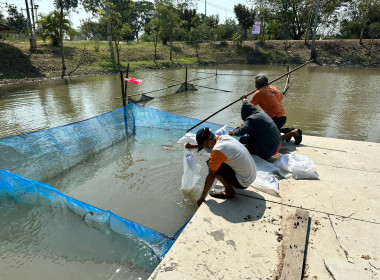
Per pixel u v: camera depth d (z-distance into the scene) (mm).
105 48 25453
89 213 3141
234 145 2832
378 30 28828
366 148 4395
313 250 2318
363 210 2814
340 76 18344
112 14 24000
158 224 3260
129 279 2496
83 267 2639
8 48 19906
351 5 33125
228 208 2920
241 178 2936
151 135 6484
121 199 3809
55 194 3387
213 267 2166
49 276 2551
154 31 26703
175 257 2266
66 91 13094
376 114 8656
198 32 33062
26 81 16344
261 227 2607
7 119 8297
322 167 3762
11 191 3717
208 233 2539
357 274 2068
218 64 28375
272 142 3609
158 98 11594
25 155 4512
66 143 5156
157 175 4473
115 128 6172
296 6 35375
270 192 3182
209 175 2957
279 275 2088
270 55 29891
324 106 9773
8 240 3006
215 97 11766
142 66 23531
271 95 4379
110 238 2996
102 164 4953
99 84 15305
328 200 3000
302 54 29500
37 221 3307
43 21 22266
